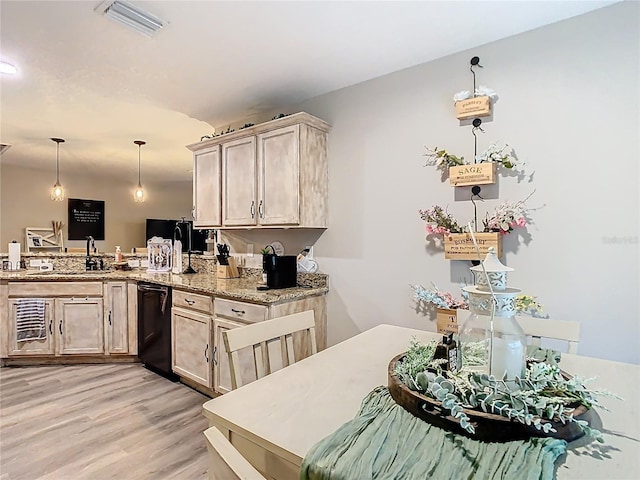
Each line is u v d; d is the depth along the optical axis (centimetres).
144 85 279
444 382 98
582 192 192
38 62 243
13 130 402
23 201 621
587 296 191
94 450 212
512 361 100
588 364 138
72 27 201
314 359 146
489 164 208
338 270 282
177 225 408
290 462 86
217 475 64
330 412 102
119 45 221
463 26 202
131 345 365
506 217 206
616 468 75
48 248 639
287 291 266
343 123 280
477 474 73
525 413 85
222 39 214
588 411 93
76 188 678
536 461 75
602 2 182
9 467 196
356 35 210
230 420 98
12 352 351
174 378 321
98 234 702
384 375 129
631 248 181
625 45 181
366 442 85
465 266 226
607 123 186
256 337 147
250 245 343
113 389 300
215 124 372
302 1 180
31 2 179
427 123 241
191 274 376
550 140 200
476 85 222
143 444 219
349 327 276
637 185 179
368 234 267
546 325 160
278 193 276
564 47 196
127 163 591
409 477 73
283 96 297
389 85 257
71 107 327
